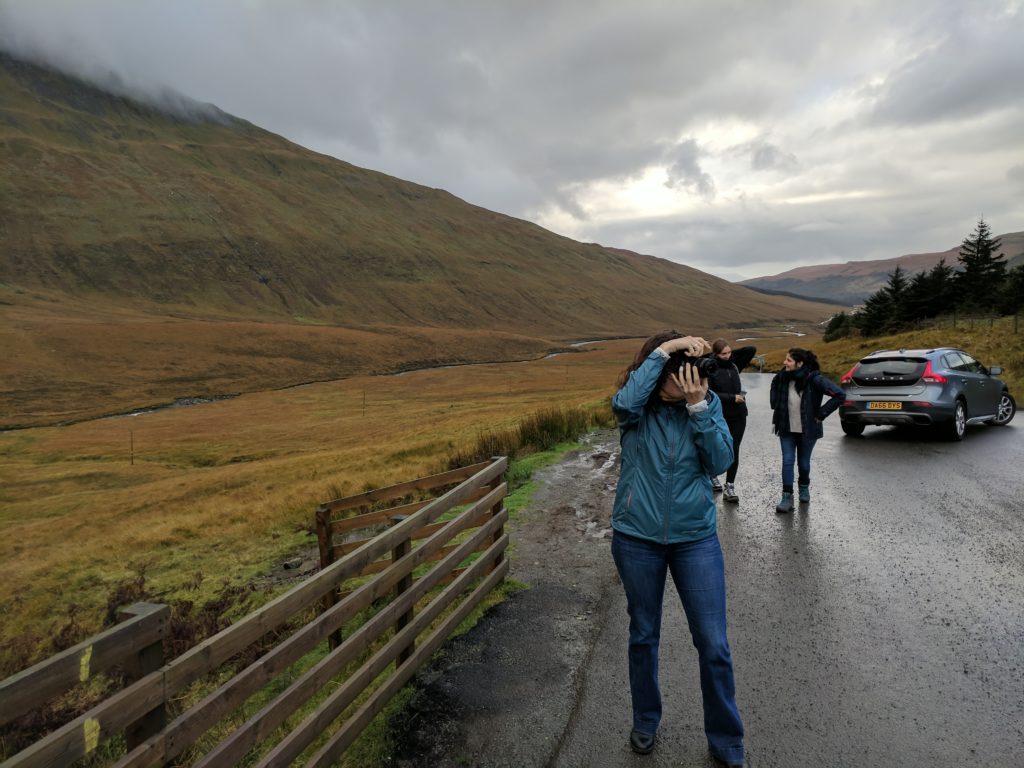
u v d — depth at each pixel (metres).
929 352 10.80
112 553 11.39
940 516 6.22
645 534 2.64
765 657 3.62
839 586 4.61
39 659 5.89
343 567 2.84
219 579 7.77
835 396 6.61
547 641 3.90
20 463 52.75
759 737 2.88
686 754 2.77
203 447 54.66
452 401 83.06
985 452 9.34
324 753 2.65
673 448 2.63
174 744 1.98
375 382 123.56
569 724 3.02
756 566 5.10
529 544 5.95
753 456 10.16
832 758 2.71
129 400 106.38
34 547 18.47
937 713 3.02
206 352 140.25
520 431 13.29
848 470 8.62
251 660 4.34
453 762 2.77
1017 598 4.25
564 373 130.25
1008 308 40.12
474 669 3.57
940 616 4.04
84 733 1.64
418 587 3.59
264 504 13.92
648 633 2.74
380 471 16.39
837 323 74.00
